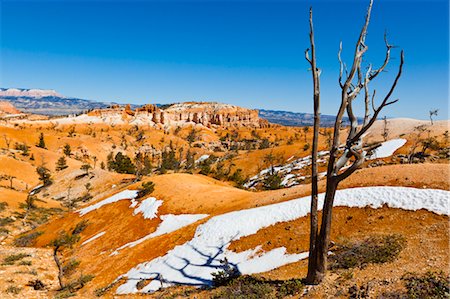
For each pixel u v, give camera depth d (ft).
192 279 87.35
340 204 92.73
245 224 106.83
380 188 90.68
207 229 116.26
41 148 593.83
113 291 96.58
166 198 178.81
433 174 90.94
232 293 62.80
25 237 195.42
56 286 113.91
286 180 330.95
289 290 55.93
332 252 72.33
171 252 111.75
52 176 436.76
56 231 194.39
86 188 375.45
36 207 290.56
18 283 108.78
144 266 108.99
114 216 186.60
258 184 353.72
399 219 77.05
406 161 278.26
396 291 45.47
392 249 61.57
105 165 621.31
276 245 89.71
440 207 74.13
